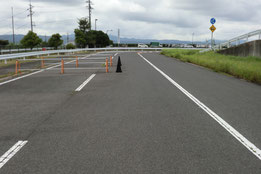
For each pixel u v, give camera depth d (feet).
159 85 38.52
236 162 13.32
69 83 40.47
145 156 13.91
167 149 14.87
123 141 16.10
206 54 111.65
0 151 14.75
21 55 93.66
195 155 14.10
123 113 22.76
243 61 73.72
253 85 39.63
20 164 13.10
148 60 96.99
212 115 22.45
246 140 16.53
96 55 138.21
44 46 217.15
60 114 22.58
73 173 12.11
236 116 22.22
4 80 44.19
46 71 58.29
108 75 50.75
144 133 17.60
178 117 21.70
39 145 15.57
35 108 24.82
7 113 23.08
